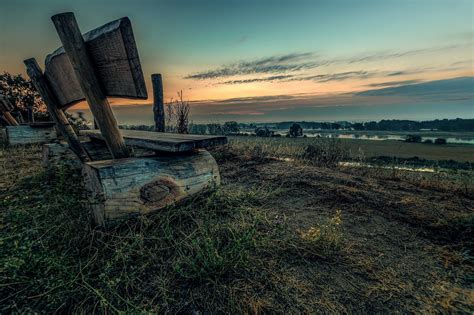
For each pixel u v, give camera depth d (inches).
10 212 85.1
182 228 83.0
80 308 51.9
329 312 53.1
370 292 59.1
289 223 93.1
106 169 73.9
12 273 53.9
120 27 57.2
